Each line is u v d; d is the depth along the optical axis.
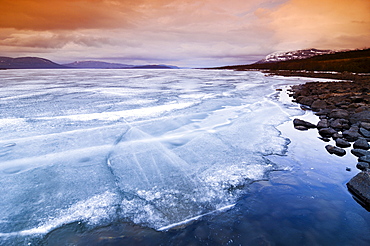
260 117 8.15
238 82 24.66
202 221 2.74
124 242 2.41
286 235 2.46
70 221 2.77
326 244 2.33
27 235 2.54
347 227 2.59
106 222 2.75
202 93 14.41
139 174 3.97
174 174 3.97
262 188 3.51
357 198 3.19
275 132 6.43
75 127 6.62
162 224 2.70
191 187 3.55
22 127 6.56
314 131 6.64
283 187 3.53
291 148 5.24
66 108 9.20
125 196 3.31
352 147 5.25
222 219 2.77
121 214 2.90
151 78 31.70
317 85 18.19
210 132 6.34
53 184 3.62
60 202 3.15
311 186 3.54
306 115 8.73
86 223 2.74
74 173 3.98
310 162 4.47
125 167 4.23
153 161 4.49
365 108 8.08
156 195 3.33
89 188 3.51
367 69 42.25
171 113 8.45
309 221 2.70
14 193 3.35
